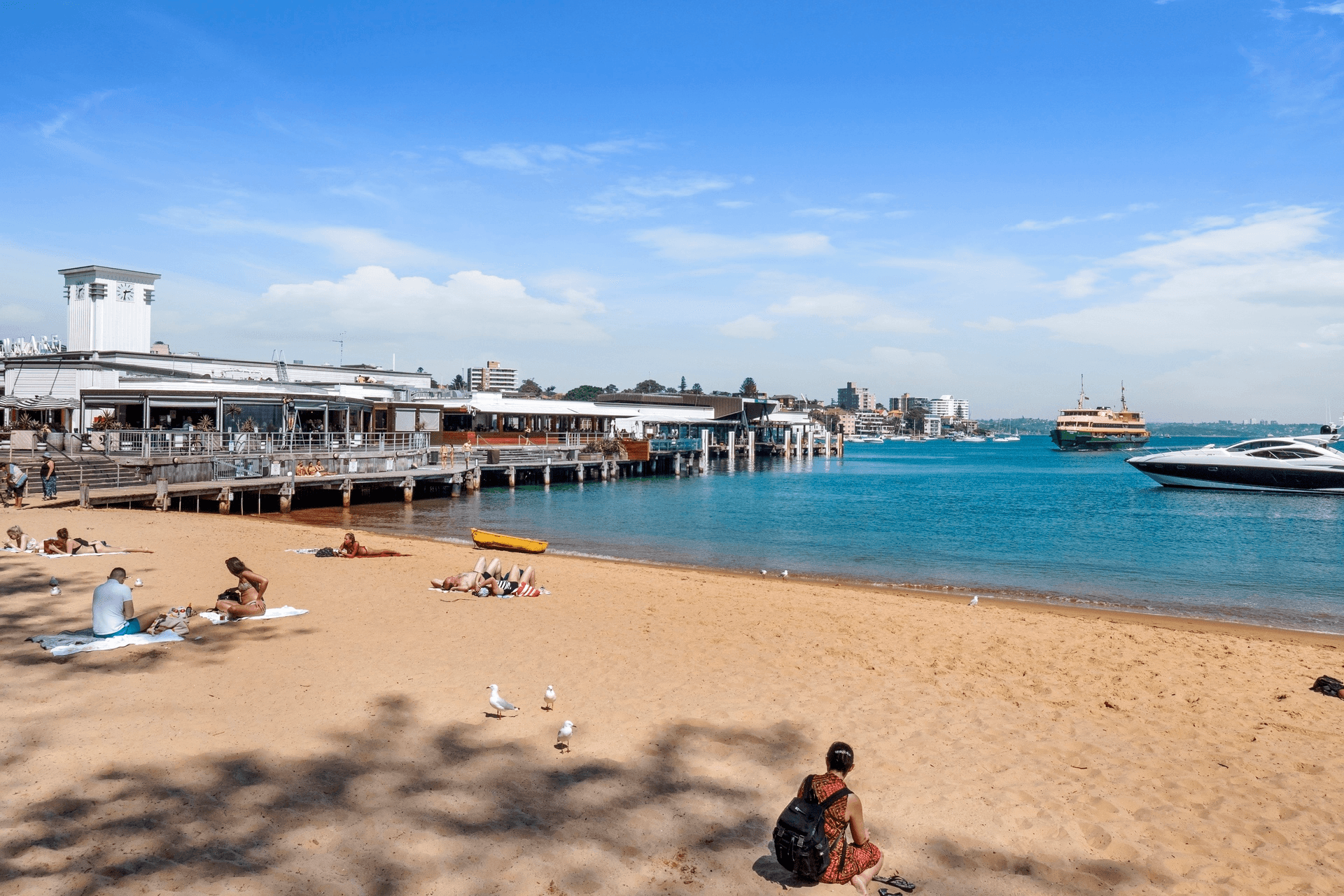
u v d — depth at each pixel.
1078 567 27.78
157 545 22.25
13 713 9.01
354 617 14.71
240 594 14.42
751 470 94.06
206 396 40.97
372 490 47.97
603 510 45.44
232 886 5.82
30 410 43.16
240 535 26.02
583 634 14.20
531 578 17.95
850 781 8.26
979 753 9.15
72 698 9.55
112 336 50.69
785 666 12.60
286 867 6.12
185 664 11.23
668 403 99.88
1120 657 14.01
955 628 16.02
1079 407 182.88
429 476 49.41
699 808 7.50
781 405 155.12
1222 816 7.71
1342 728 10.37
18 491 28.08
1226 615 20.36
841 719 10.16
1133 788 8.31
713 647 13.70
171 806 7.02
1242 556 30.72
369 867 6.18
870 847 6.29
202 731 8.76
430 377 70.25
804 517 43.34
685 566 26.64
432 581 17.89
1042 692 11.72
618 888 6.08
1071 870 6.64
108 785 7.34
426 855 6.42
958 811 7.66
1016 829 7.33
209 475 37.72
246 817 6.89
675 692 11.04
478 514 42.50
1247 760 9.15
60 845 6.25
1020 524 41.34
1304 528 40.25
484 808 7.29
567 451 67.38
